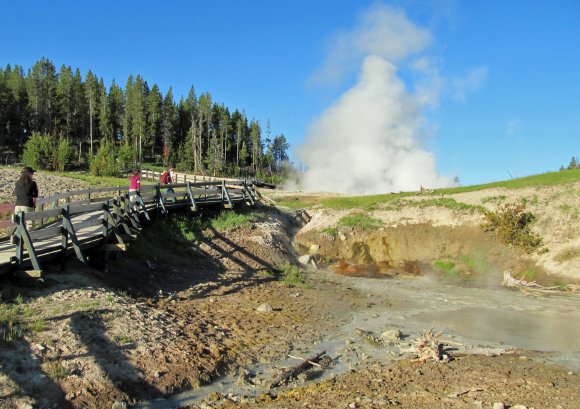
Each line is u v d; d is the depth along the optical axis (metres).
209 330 13.01
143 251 19.62
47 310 11.25
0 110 86.50
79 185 37.84
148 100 111.12
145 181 53.16
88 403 8.52
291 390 9.84
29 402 8.02
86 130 104.94
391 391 9.57
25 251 13.07
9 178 35.34
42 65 113.38
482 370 10.87
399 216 30.20
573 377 10.46
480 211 28.66
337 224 30.31
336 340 13.55
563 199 27.45
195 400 9.33
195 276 19.55
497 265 25.06
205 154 110.06
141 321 12.11
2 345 9.21
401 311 17.53
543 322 16.28
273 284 20.27
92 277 14.64
